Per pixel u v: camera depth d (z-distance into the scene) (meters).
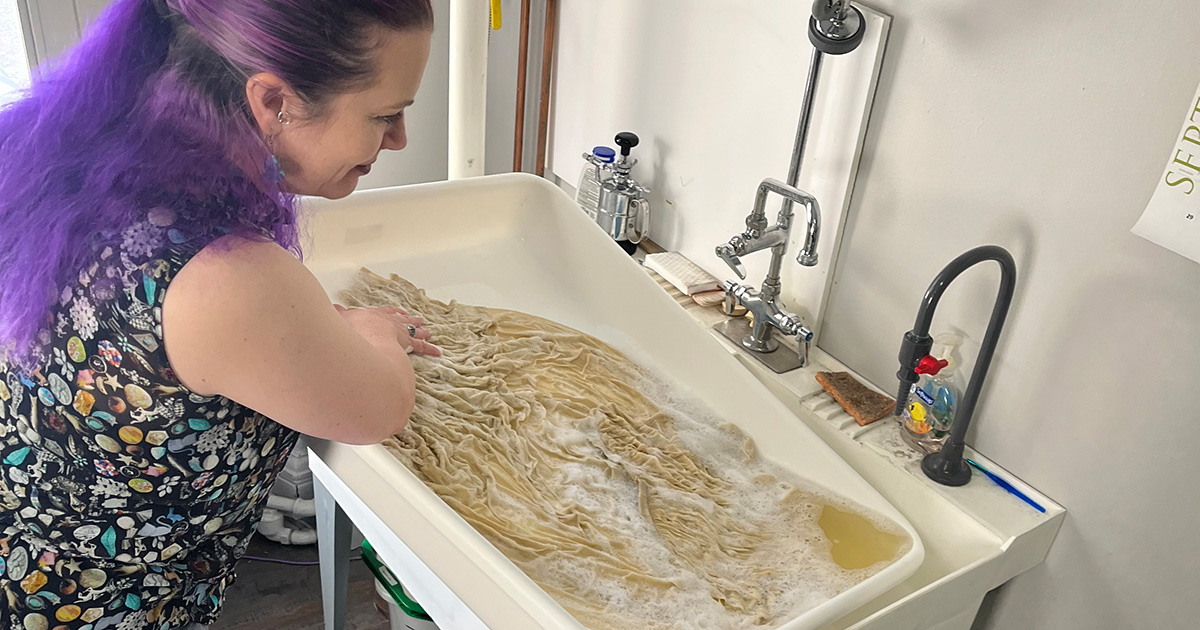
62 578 0.90
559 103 2.04
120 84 0.75
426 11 0.77
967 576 1.19
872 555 1.19
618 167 1.76
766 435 1.35
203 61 0.73
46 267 0.75
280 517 1.93
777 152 1.52
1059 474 1.26
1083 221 1.15
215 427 0.84
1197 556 1.14
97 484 0.84
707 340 1.42
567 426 1.29
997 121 1.21
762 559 1.17
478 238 1.56
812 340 1.55
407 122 2.22
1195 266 1.05
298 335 0.79
